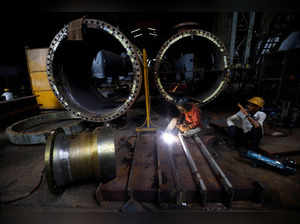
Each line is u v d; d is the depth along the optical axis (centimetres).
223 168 246
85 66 598
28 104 653
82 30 356
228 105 715
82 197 229
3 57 872
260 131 302
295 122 431
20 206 216
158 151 295
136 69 371
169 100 471
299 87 513
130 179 222
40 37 852
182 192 204
